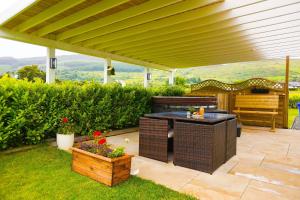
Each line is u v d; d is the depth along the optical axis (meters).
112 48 7.27
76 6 4.15
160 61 9.96
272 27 4.75
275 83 7.42
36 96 4.14
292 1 3.49
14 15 4.24
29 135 4.00
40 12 4.43
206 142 3.08
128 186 2.55
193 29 5.21
